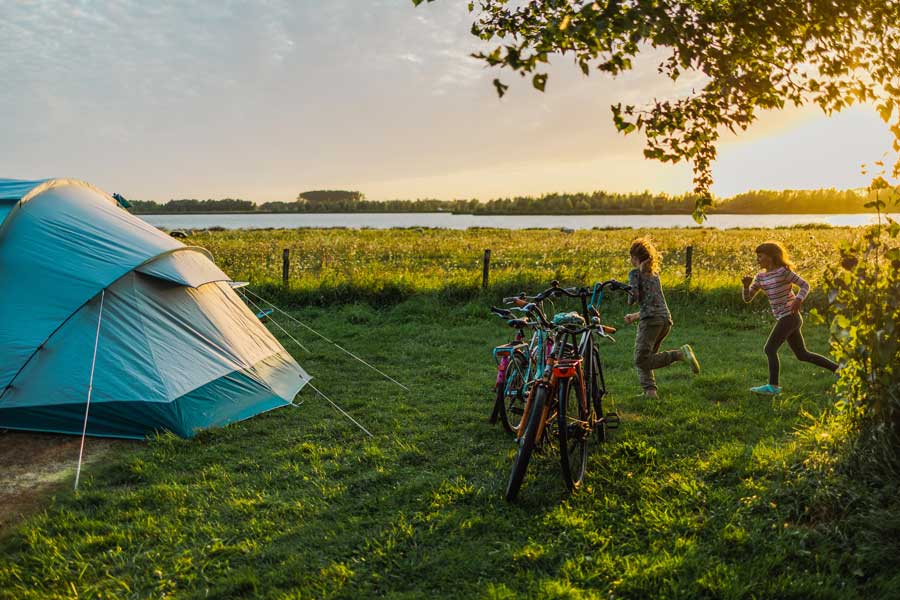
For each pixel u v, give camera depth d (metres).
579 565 3.50
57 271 5.92
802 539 3.62
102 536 3.94
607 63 3.46
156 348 6.00
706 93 4.11
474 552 3.68
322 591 3.33
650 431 5.69
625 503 4.24
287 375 7.45
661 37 3.26
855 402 4.38
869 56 4.20
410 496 4.45
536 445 4.61
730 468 4.63
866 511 3.78
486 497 4.38
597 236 39.41
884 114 4.21
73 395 5.60
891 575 3.29
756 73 4.12
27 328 5.68
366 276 14.05
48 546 3.81
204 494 4.55
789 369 8.07
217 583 3.45
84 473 4.94
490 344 10.15
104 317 5.90
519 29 4.34
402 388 7.55
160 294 6.39
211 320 6.81
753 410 6.27
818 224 51.03
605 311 12.22
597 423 5.21
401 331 11.12
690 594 3.18
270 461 5.20
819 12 3.90
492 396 7.15
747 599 3.17
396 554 3.66
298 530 3.98
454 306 12.95
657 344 6.82
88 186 7.24
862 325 4.30
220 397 6.26
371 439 5.70
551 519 4.04
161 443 5.51
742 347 9.61
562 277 13.68
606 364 8.68
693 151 4.25
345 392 7.38
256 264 18.66
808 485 4.11
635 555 3.56
